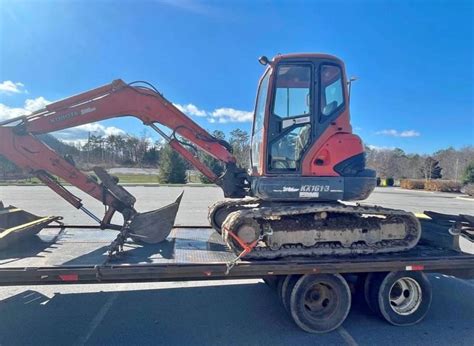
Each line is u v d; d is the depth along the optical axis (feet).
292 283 13.52
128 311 15.28
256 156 17.13
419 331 13.84
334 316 13.67
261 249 14.12
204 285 18.67
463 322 14.70
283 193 14.92
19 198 57.21
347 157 15.26
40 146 16.38
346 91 15.81
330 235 14.75
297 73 15.69
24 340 12.75
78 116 16.65
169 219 17.06
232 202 19.71
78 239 17.76
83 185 16.75
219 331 13.53
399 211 15.14
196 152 18.22
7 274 11.92
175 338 12.93
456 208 56.03
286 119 15.53
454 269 14.60
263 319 14.64
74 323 14.12
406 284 14.70
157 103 17.12
